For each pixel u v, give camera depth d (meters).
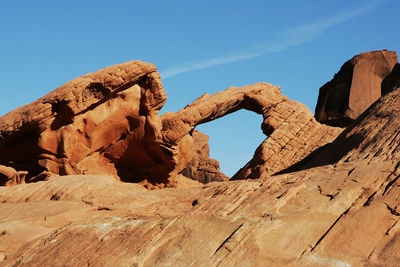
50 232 16.09
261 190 15.62
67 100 25.89
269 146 29.55
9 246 15.50
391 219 12.30
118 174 30.19
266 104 33.03
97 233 14.93
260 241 12.48
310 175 16.06
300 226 12.88
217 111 31.75
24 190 20.59
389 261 10.94
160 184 31.22
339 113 40.16
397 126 18.31
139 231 14.44
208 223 14.03
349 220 12.64
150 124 28.69
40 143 26.48
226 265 11.94
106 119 27.95
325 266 11.23
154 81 28.47
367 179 14.27
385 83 40.56
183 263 12.41
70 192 19.78
